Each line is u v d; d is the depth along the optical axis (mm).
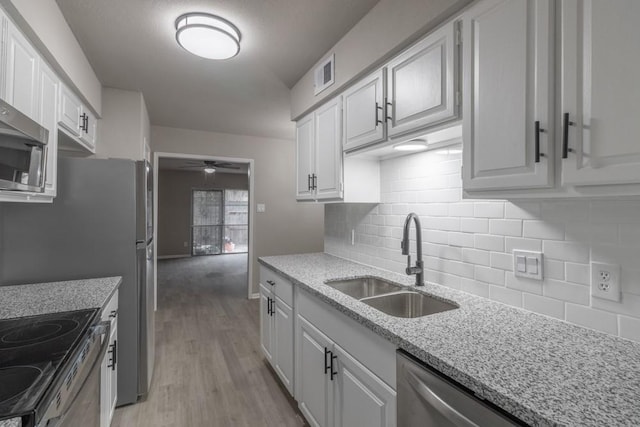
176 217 8672
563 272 1180
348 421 1378
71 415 996
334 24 1898
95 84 2584
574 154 842
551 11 896
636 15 733
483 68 1093
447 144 1617
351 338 1356
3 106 1051
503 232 1394
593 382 782
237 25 1912
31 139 1277
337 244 2732
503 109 1022
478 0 1194
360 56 1844
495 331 1093
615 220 1043
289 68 2486
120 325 2023
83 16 1813
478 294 1502
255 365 2607
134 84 2799
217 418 1961
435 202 1754
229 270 6723
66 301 1541
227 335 3215
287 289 2076
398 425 1067
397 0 1551
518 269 1324
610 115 775
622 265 1027
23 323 1293
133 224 2039
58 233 1900
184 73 2572
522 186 973
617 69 763
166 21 1869
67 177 1918
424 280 1820
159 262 7738
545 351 944
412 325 1146
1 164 1127
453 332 1084
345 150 2025
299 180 2711
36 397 807
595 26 802
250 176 4711
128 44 2127
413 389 1001
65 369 973
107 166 1995
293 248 4938
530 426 683
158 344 2986
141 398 2145
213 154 4469
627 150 745
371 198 2189
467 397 823
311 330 1726
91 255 1962
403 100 1527
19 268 1831
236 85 2818
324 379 1580
